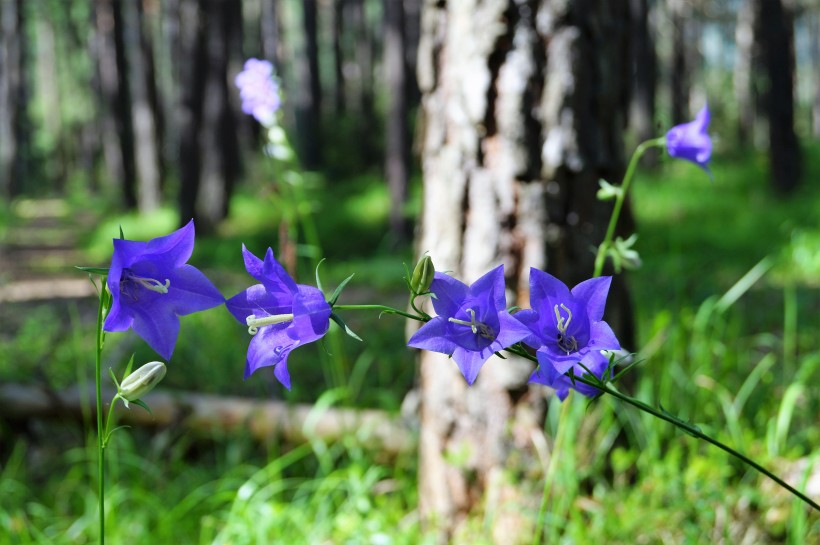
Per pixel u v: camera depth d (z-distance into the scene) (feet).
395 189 50.70
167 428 14.53
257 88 12.49
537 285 4.05
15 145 102.37
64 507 12.85
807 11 100.68
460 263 10.56
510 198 10.30
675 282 23.12
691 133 7.07
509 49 10.22
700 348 13.85
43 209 103.24
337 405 15.53
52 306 31.19
